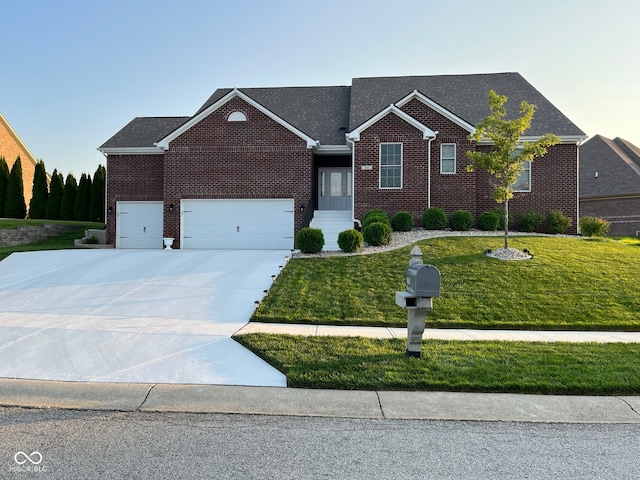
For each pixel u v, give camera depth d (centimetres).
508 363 625
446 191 1831
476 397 532
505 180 1312
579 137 1825
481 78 2273
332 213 1911
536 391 545
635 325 862
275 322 871
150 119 2261
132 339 741
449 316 909
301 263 1281
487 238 1551
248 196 1842
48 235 2161
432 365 612
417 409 501
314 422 468
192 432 440
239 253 1602
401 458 391
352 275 1161
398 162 1791
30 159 3588
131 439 423
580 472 371
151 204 2012
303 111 2188
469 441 427
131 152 2002
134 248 1983
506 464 383
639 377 573
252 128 1842
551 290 1045
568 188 1866
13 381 570
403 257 1305
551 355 665
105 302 976
